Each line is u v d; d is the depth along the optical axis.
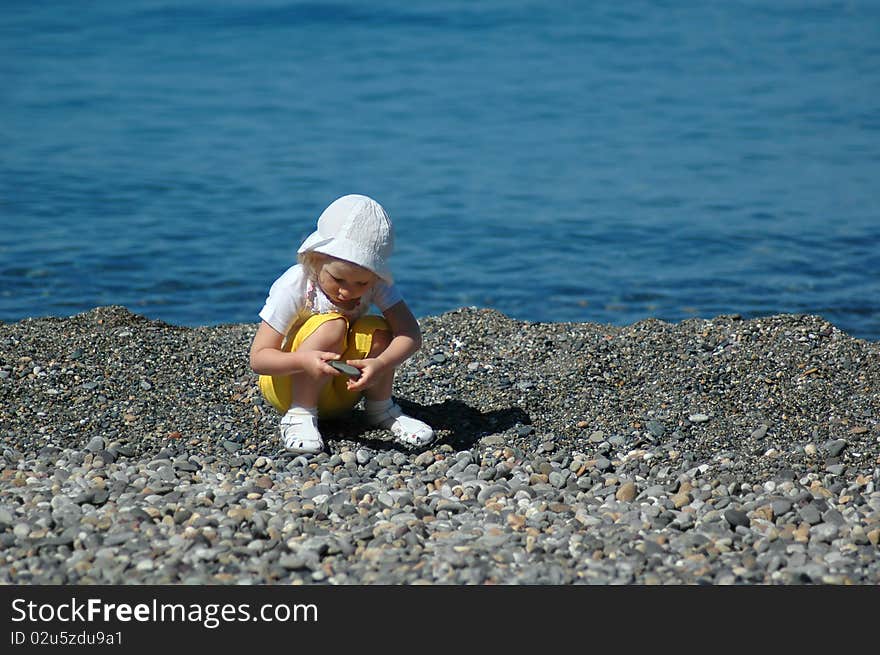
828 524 6.73
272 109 25.67
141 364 9.34
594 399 8.81
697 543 6.52
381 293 7.93
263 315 7.79
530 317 14.08
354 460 7.77
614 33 34.53
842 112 25.22
